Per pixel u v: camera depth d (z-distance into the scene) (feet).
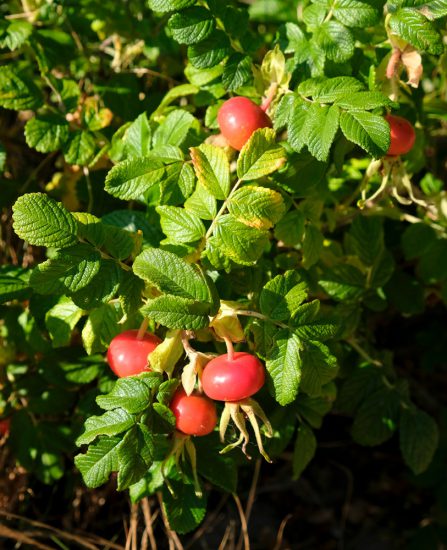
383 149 1.38
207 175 1.41
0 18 1.86
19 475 2.10
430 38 1.46
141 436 1.35
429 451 1.84
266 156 1.42
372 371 1.86
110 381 1.74
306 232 1.66
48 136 1.72
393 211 1.89
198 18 1.54
